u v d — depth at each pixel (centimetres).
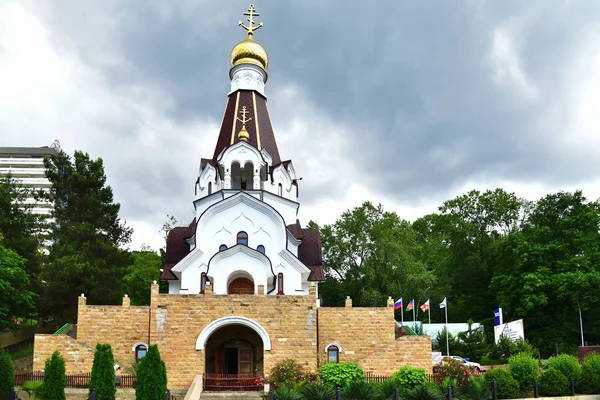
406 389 2873
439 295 6944
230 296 3519
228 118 5053
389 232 6950
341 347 3738
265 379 3275
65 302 4934
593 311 5550
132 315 3728
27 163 13688
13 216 5138
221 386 3256
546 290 5594
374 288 6806
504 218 7794
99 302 5012
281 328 3497
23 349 4822
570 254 5762
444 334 5219
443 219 8162
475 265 7250
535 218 6266
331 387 2806
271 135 5059
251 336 3759
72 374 3400
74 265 4878
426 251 8100
